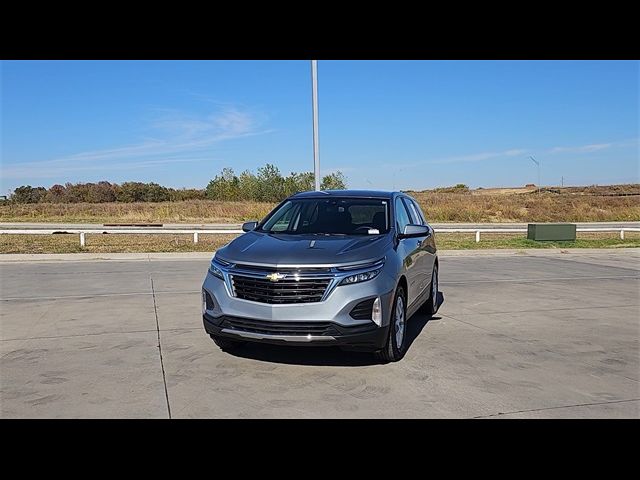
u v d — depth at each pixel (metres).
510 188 100.25
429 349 6.68
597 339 7.30
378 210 7.09
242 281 5.63
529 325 8.12
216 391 5.11
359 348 5.63
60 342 6.87
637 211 50.56
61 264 15.43
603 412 4.71
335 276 5.44
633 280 13.13
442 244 22.00
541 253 20.20
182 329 7.58
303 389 5.18
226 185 58.25
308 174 50.53
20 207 45.19
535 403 4.90
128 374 5.59
